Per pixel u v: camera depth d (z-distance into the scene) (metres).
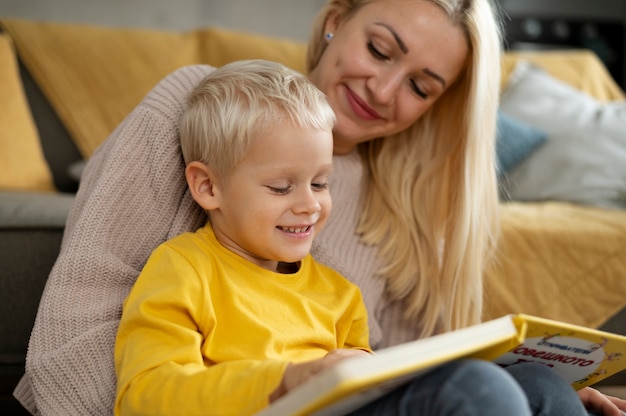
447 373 0.76
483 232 1.39
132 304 0.96
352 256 1.32
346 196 1.36
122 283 1.07
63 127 2.26
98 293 1.05
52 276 1.04
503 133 2.32
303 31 3.35
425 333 1.36
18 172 2.05
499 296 1.70
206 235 1.05
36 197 1.74
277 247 1.02
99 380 0.99
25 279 1.50
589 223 1.83
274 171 1.00
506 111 2.48
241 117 1.01
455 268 1.36
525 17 3.53
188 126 1.08
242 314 0.97
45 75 2.26
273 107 1.01
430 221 1.40
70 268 1.04
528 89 2.53
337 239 1.32
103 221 1.07
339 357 0.84
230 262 1.03
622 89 3.60
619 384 1.63
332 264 1.25
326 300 1.10
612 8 3.63
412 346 0.71
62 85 2.26
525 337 0.84
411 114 1.32
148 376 0.85
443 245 1.41
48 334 1.02
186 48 2.44
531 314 1.70
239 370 0.82
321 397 0.67
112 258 1.06
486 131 1.38
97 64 2.30
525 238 1.74
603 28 3.60
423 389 0.76
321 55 1.41
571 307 1.72
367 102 1.28
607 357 0.96
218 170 1.03
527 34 3.53
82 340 1.00
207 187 1.06
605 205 2.21
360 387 0.67
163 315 0.93
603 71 2.79
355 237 1.35
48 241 1.50
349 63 1.27
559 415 0.89
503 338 0.78
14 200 1.65
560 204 2.20
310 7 3.35
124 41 2.37
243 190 1.01
